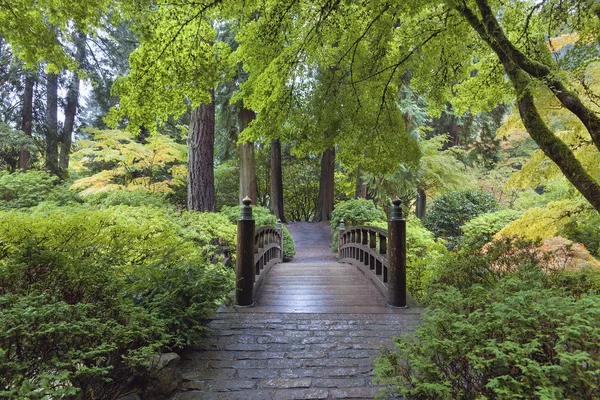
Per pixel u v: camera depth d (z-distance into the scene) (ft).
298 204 70.69
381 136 14.47
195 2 10.89
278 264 25.32
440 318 6.38
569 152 9.05
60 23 12.47
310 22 12.10
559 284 9.02
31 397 4.70
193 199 24.76
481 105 16.08
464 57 14.30
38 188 29.60
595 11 8.30
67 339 5.97
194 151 24.95
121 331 6.49
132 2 10.61
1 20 11.58
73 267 7.89
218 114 41.55
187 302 10.07
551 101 9.98
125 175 35.06
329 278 18.52
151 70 12.18
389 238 13.71
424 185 43.27
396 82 14.48
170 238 13.80
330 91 13.46
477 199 34.94
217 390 7.74
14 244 10.04
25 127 36.94
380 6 10.68
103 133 28.37
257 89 12.80
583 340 4.77
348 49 12.49
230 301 11.41
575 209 14.25
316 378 8.24
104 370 5.52
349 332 10.82
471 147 47.62
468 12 9.72
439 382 5.60
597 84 11.85
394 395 7.33
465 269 10.60
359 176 47.55
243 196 40.63
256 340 10.19
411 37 12.92
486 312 5.87
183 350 9.53
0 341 5.37
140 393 7.27
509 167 50.08
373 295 14.93
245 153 40.68
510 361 5.08
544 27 11.59
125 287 9.10
